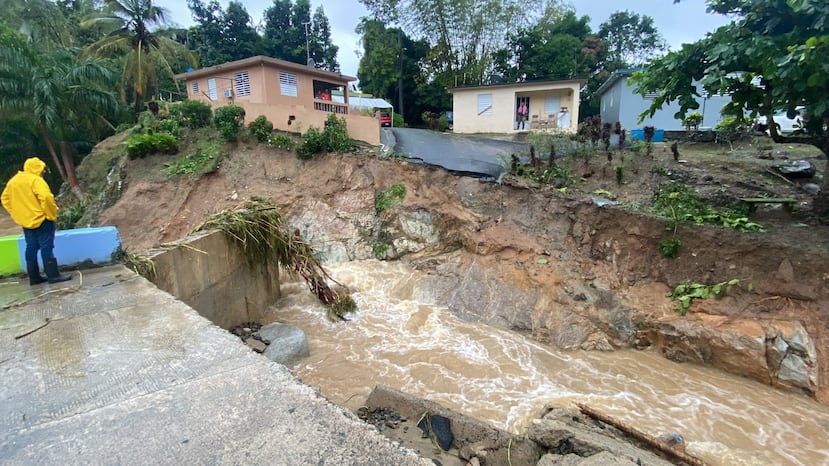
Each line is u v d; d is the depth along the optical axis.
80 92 18.75
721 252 7.97
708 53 7.79
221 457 2.46
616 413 6.25
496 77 30.98
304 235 12.30
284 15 43.22
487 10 28.16
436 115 31.88
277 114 15.74
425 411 5.40
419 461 2.44
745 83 8.40
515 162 11.96
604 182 11.12
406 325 8.91
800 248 7.23
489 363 7.54
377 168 12.79
